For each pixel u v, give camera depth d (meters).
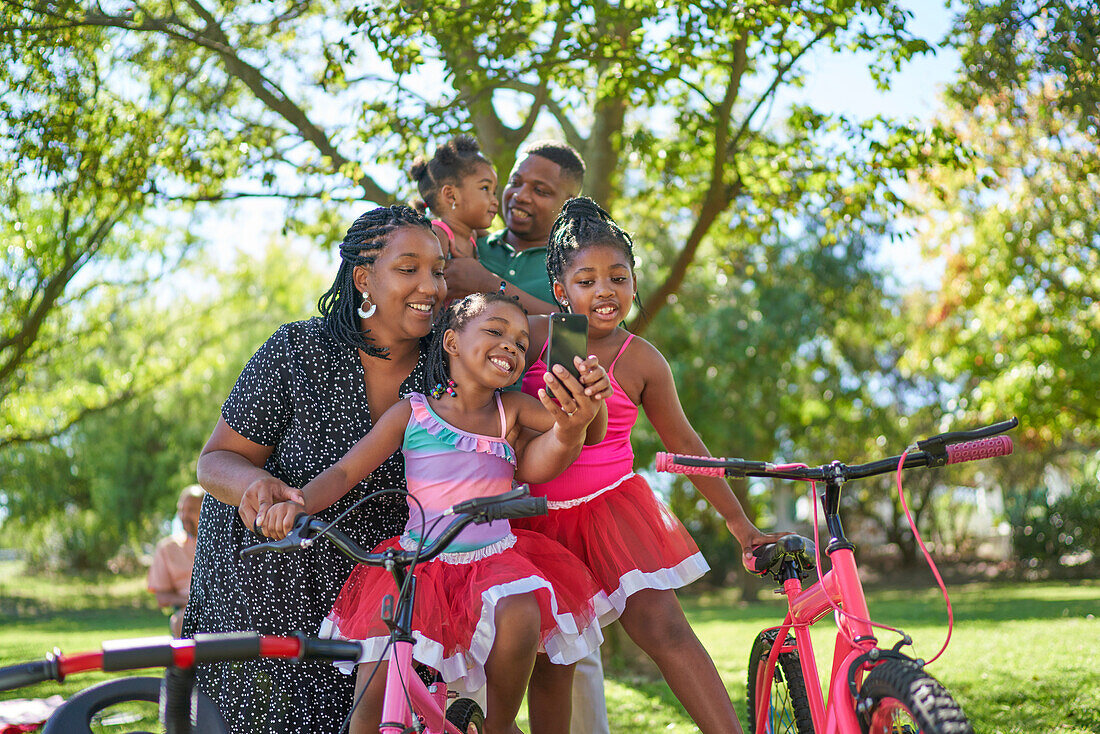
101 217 11.23
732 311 18.84
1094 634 8.60
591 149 9.43
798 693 3.21
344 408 3.22
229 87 9.50
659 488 21.11
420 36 7.36
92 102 8.79
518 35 7.56
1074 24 7.17
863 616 2.49
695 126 8.80
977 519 34.69
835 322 20.91
